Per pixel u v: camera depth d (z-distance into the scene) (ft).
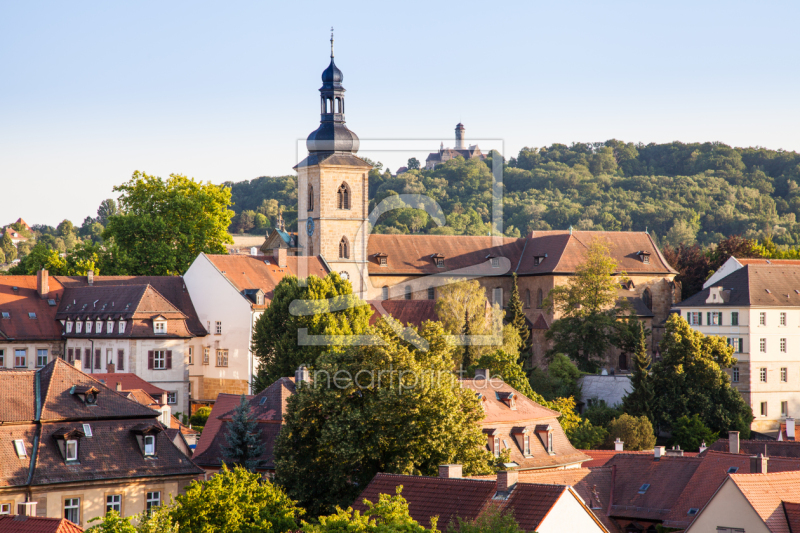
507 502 145.89
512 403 241.96
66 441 188.96
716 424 334.85
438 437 179.01
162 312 362.12
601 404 349.00
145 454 197.88
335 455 180.55
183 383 363.76
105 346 360.69
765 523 153.28
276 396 239.09
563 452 242.17
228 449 224.33
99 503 189.47
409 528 128.77
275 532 155.33
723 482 158.81
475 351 314.96
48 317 376.27
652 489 195.93
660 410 335.88
